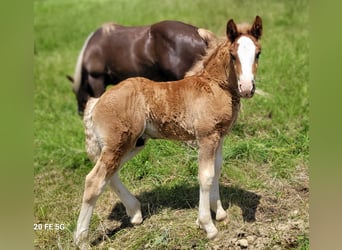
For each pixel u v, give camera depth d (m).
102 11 10.93
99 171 4.06
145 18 9.87
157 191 4.91
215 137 4.00
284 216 4.45
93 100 4.23
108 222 4.71
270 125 5.81
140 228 4.46
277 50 7.17
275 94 6.22
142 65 5.75
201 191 4.06
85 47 6.21
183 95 4.04
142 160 5.34
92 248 4.34
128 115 4.01
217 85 3.98
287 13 8.45
